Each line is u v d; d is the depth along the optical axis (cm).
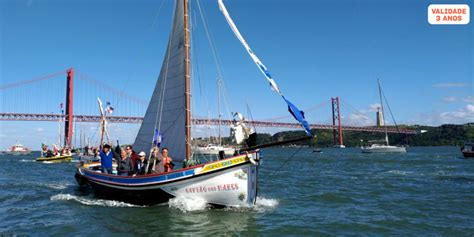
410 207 1422
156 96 1645
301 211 1346
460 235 1006
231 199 1263
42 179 2695
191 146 1460
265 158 6381
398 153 7831
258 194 1802
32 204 1537
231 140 1297
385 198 1661
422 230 1062
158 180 1306
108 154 1689
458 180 2445
